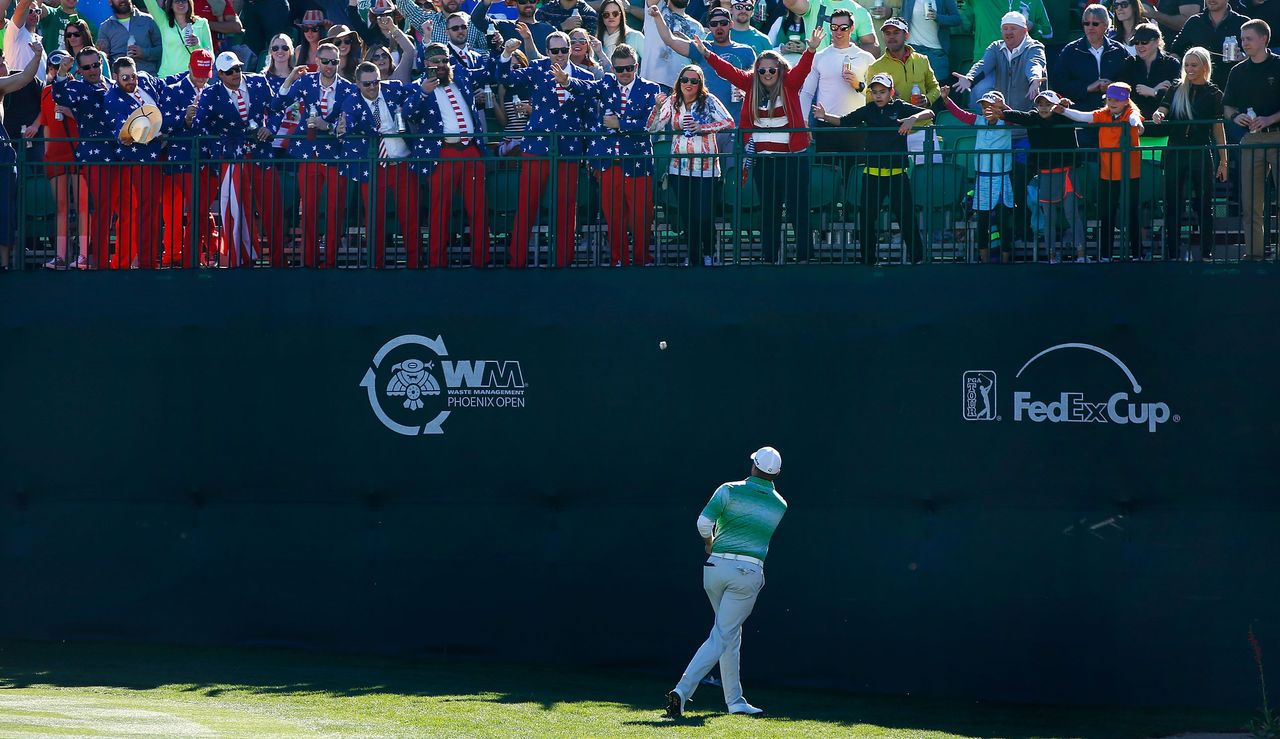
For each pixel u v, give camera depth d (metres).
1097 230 42.47
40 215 47.62
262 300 45.22
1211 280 41.25
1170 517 41.25
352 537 44.62
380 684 39.78
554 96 47.56
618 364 43.81
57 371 45.81
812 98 51.53
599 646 43.50
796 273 43.16
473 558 44.12
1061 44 61.16
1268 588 40.62
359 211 45.19
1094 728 37.91
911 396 42.47
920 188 44.22
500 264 45.75
